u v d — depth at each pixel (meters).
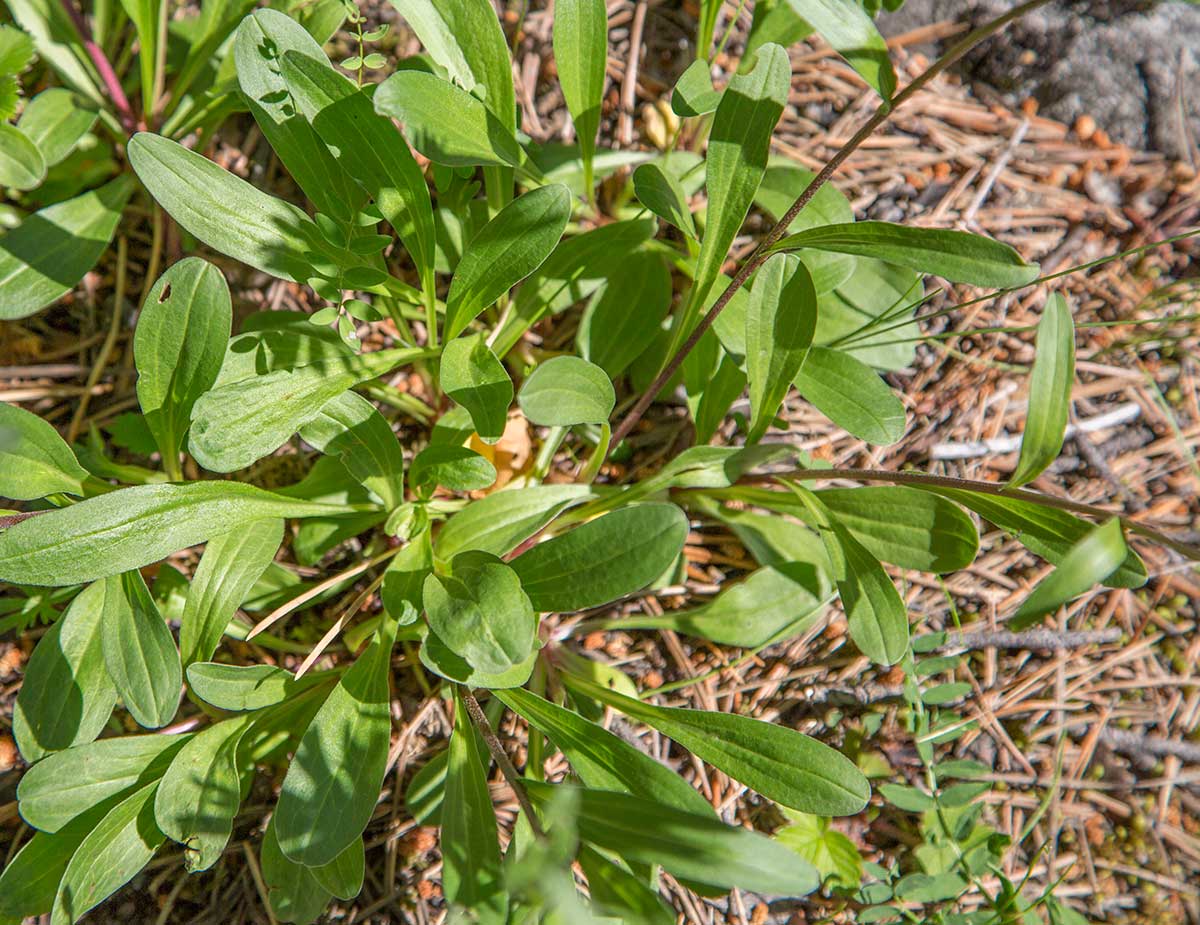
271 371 0.52
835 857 0.55
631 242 0.55
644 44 0.60
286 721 0.53
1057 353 0.50
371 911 0.54
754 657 0.57
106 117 0.56
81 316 0.57
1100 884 0.56
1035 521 0.51
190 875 0.54
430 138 0.51
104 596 0.51
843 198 0.57
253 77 0.51
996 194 0.61
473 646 0.49
